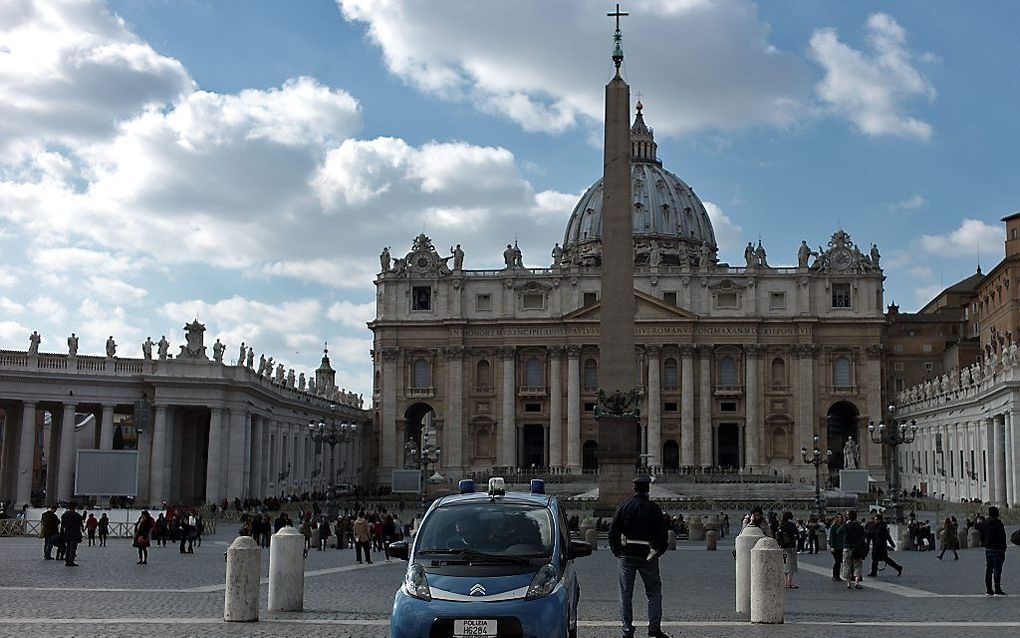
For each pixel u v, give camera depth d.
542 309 128.38
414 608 13.46
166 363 73.75
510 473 118.44
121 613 19.31
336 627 17.72
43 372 68.50
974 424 84.75
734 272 126.94
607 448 50.00
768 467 124.25
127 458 54.31
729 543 51.28
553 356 127.12
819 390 125.50
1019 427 72.44
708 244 171.75
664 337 125.88
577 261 166.88
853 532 26.61
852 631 17.61
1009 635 17.22
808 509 79.56
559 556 14.40
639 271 128.38
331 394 125.25
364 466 132.88
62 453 69.69
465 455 127.88
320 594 24.05
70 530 31.16
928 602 22.69
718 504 81.50
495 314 128.88
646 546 16.19
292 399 93.69
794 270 126.38
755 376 124.94
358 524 35.56
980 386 82.31
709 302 126.94
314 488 100.38
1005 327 108.06
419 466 106.12
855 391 125.00
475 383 129.12
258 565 18.56
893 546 42.03
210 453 74.31
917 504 82.56
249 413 78.44
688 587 26.84
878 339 125.31
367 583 27.25
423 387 129.75
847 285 126.44
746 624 18.44
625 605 16.22
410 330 129.75
